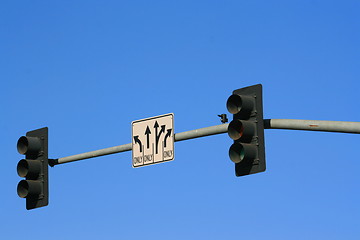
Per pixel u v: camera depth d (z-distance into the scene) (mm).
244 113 12031
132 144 14320
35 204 15344
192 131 13305
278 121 11773
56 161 15742
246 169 11938
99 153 14984
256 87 12008
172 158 13578
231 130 11977
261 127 11828
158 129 13906
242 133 11828
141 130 14195
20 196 15250
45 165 15328
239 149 11938
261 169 11750
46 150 15367
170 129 13703
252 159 11844
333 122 11328
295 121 11656
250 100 12008
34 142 15406
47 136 15422
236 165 12047
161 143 13812
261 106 11898
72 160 15469
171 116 13750
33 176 15320
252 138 11922
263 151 11797
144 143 14102
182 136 13461
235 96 12016
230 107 12102
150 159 13945
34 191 15195
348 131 11195
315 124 11477
